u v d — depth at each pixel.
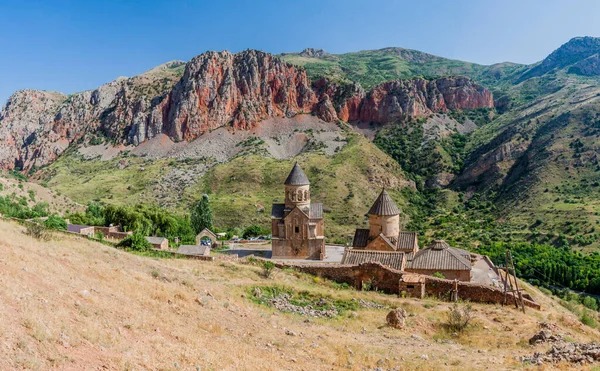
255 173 170.25
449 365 20.34
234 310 24.91
